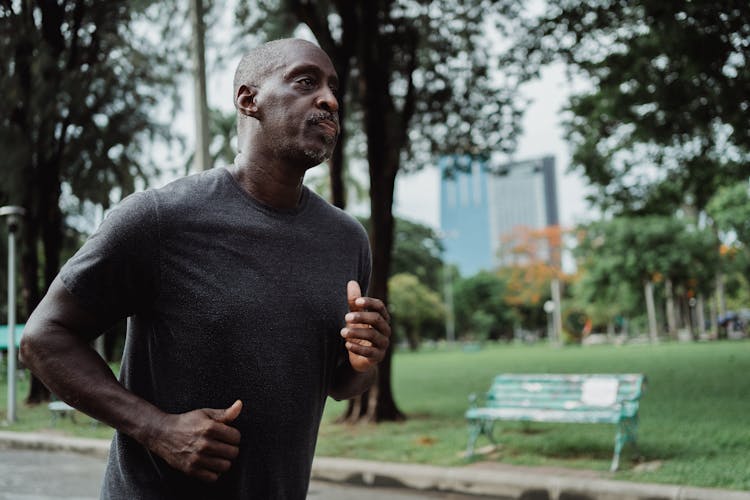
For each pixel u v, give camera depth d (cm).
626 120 1323
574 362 2441
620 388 732
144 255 141
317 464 750
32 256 1598
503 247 6625
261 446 143
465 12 1216
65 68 1340
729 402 1062
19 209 1276
